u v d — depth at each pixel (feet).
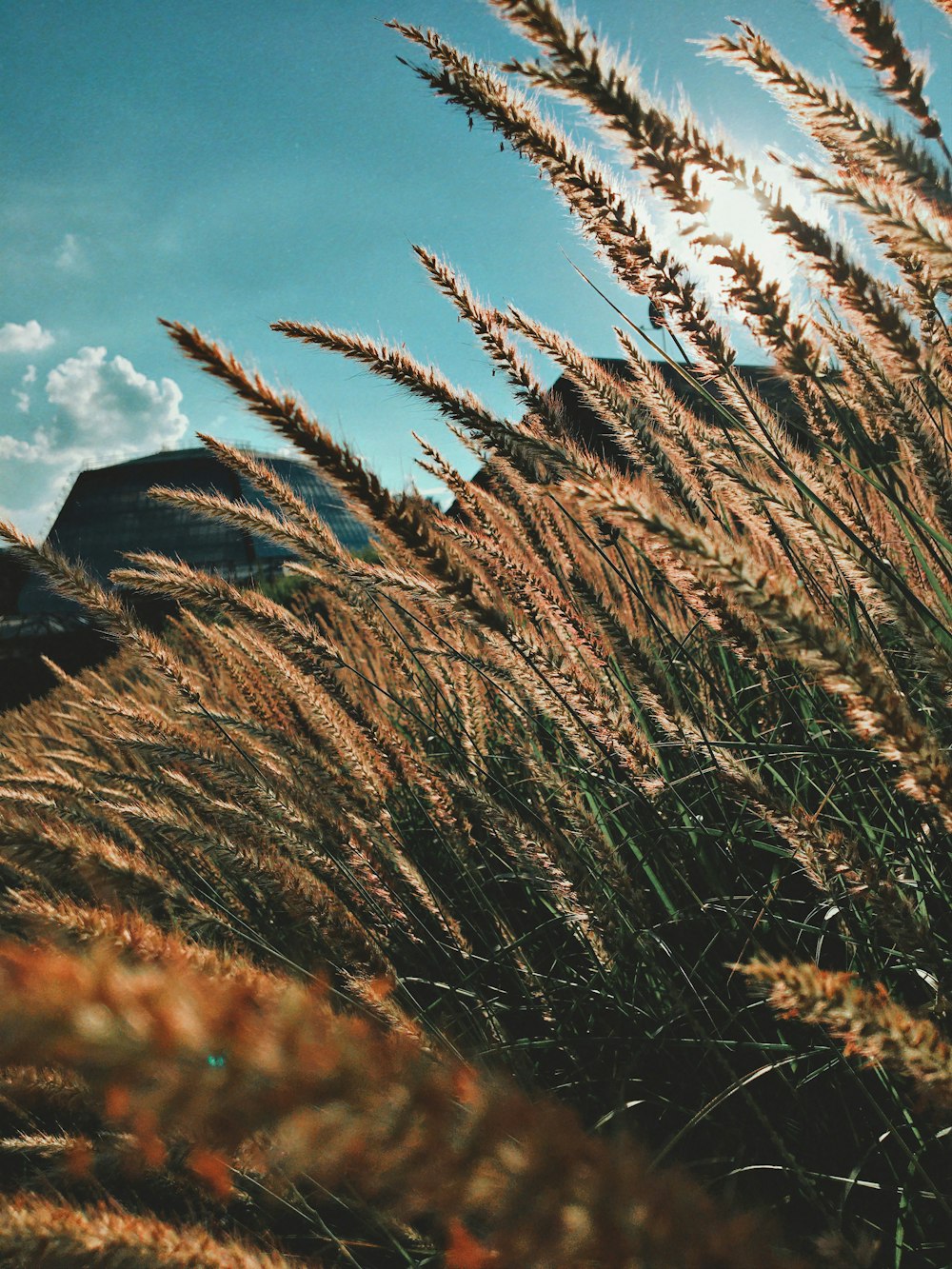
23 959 0.31
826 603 1.70
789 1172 1.47
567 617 1.88
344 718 2.05
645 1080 1.70
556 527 2.36
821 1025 1.36
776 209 1.41
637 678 1.74
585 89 1.38
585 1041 1.68
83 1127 1.35
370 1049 0.36
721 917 1.82
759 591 0.99
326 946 1.72
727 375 1.74
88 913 0.70
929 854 1.61
